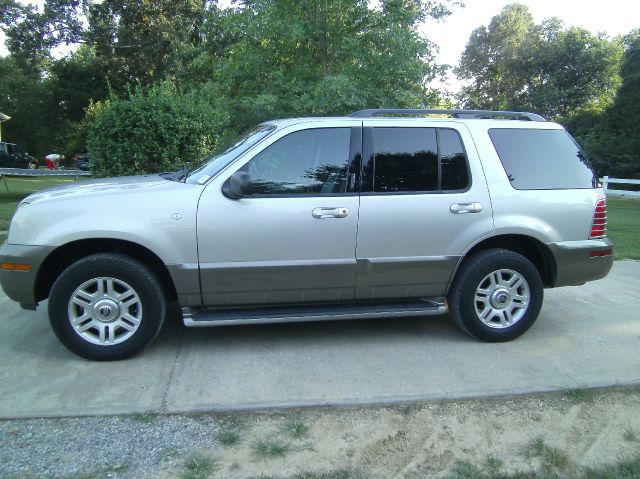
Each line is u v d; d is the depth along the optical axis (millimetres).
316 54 8656
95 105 36125
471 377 3812
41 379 3697
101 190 3980
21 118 43000
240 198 3941
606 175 25875
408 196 4180
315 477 2721
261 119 8398
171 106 8914
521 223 4316
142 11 33312
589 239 4496
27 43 34844
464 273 4336
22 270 3812
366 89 8141
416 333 4703
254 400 3438
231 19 8742
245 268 3980
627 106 25594
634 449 3014
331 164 4152
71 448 2939
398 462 2877
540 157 4488
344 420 3270
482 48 50250
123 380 3695
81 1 34281
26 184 20078
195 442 3016
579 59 43281
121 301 3951
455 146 4340
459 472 2785
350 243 4109
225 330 4695
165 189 3955
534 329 4820
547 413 3395
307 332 4684
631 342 4512
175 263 3898
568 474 2781
